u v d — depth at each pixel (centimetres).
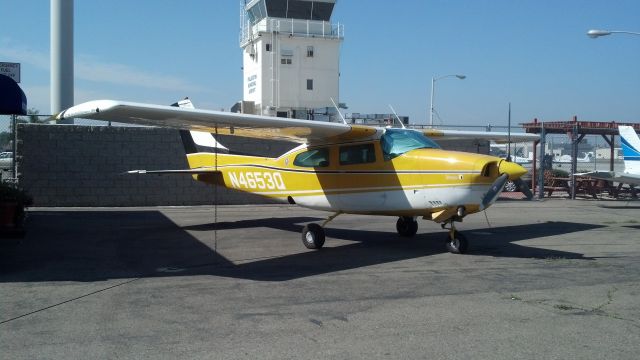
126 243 1003
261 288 662
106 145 1625
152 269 778
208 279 713
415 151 908
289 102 3106
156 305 584
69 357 433
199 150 1284
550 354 439
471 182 823
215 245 983
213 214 1466
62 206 1606
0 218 1030
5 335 486
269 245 991
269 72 3081
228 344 463
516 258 866
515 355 437
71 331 497
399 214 937
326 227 1234
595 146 2472
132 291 646
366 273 752
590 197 2095
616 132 2191
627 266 800
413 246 984
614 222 1345
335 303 593
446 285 678
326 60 3152
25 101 854
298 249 952
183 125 886
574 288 662
